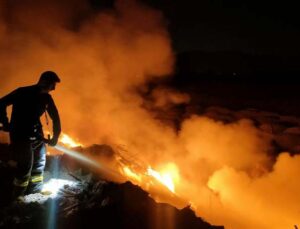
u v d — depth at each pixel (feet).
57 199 13.03
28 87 13.21
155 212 12.46
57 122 13.43
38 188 13.69
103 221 11.52
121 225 11.41
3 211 12.02
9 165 16.76
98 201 12.82
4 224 11.12
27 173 13.06
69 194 13.57
